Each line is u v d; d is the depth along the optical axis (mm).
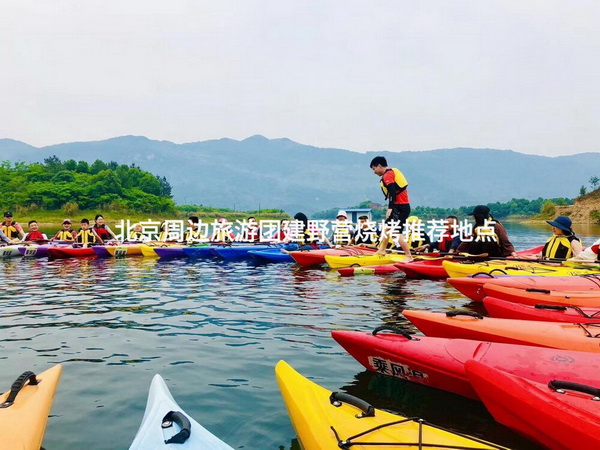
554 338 4156
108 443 3258
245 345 5352
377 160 11477
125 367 4680
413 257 11594
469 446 2594
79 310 7219
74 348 5301
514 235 32156
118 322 6457
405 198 11516
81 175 105625
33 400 3148
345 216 15922
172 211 103812
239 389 4117
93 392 4082
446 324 4641
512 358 3676
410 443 2615
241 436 3334
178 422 2873
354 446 2635
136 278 10594
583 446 2625
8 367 4691
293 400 3262
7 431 2723
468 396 3869
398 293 8414
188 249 15312
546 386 3021
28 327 6207
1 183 93562
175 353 5102
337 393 3119
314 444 2762
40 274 11328
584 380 3348
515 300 5977
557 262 8805
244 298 8086
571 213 72938
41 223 80875
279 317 6641
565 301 5609
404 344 4086
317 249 14156
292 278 10438
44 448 3193
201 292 8727
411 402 3846
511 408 3057
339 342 4469
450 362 3795
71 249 15227
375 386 4160
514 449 3131
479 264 8844
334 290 8781
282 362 3816
